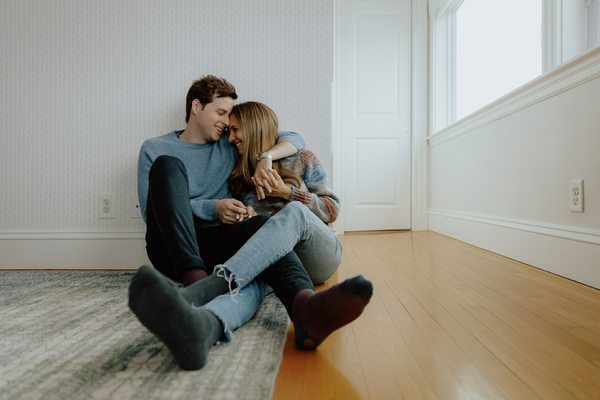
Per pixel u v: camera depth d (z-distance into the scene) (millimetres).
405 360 820
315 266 1328
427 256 2229
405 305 1238
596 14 1877
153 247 1368
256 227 1253
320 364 796
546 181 1830
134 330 959
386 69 3811
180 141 1615
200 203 1421
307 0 1856
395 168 3818
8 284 1517
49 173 1910
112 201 1896
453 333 987
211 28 1872
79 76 1901
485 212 2545
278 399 655
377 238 3174
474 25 3230
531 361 815
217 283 913
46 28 1904
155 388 655
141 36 1888
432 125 3717
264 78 1857
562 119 1711
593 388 701
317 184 1535
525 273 1741
